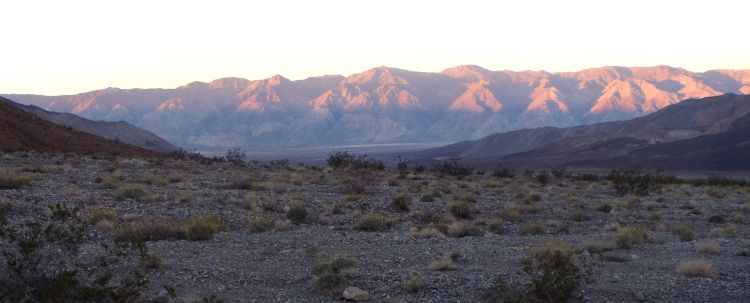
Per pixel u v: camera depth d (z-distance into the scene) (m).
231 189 32.19
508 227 23.41
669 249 17.98
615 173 48.50
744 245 18.55
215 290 12.32
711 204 35.19
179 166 48.34
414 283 12.34
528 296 11.58
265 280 13.22
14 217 18.19
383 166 61.56
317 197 30.44
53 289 10.09
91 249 15.09
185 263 14.48
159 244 16.92
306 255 15.98
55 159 47.19
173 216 21.53
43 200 22.58
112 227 18.38
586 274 13.51
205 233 18.22
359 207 27.44
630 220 26.83
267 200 27.17
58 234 11.39
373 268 14.41
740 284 13.00
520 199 33.97
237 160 62.62
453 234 20.73
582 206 31.95
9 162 41.69
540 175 54.59
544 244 17.61
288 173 48.81
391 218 24.19
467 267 14.59
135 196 25.94
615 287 12.67
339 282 12.61
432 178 50.25
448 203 30.06
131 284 10.88
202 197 27.23
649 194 41.97
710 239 20.53
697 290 12.47
